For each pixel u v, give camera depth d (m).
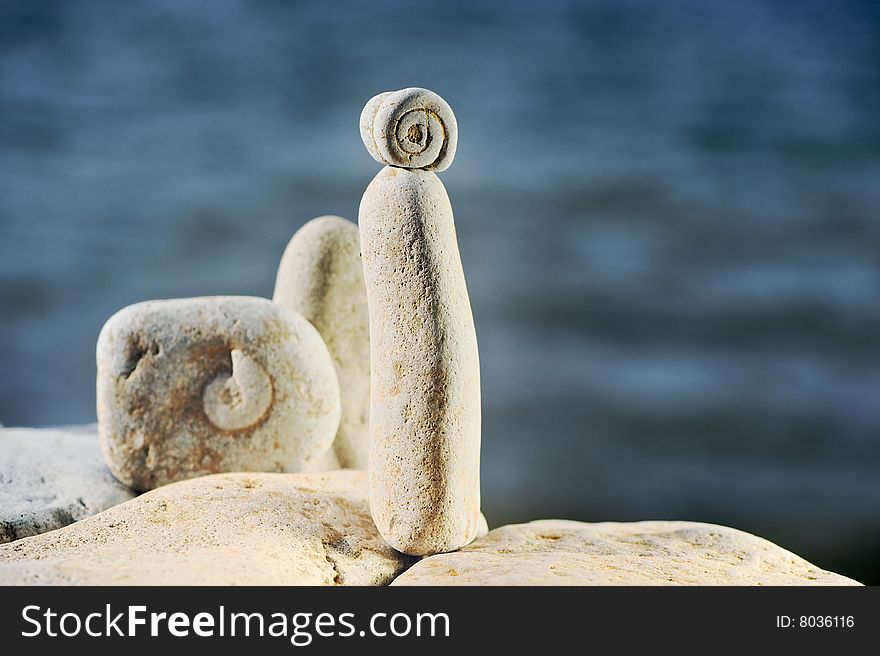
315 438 4.59
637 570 3.58
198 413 4.48
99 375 4.54
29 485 4.46
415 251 3.68
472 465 3.81
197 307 4.52
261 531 3.71
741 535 4.11
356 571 3.67
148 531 3.74
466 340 3.76
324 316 4.96
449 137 3.81
